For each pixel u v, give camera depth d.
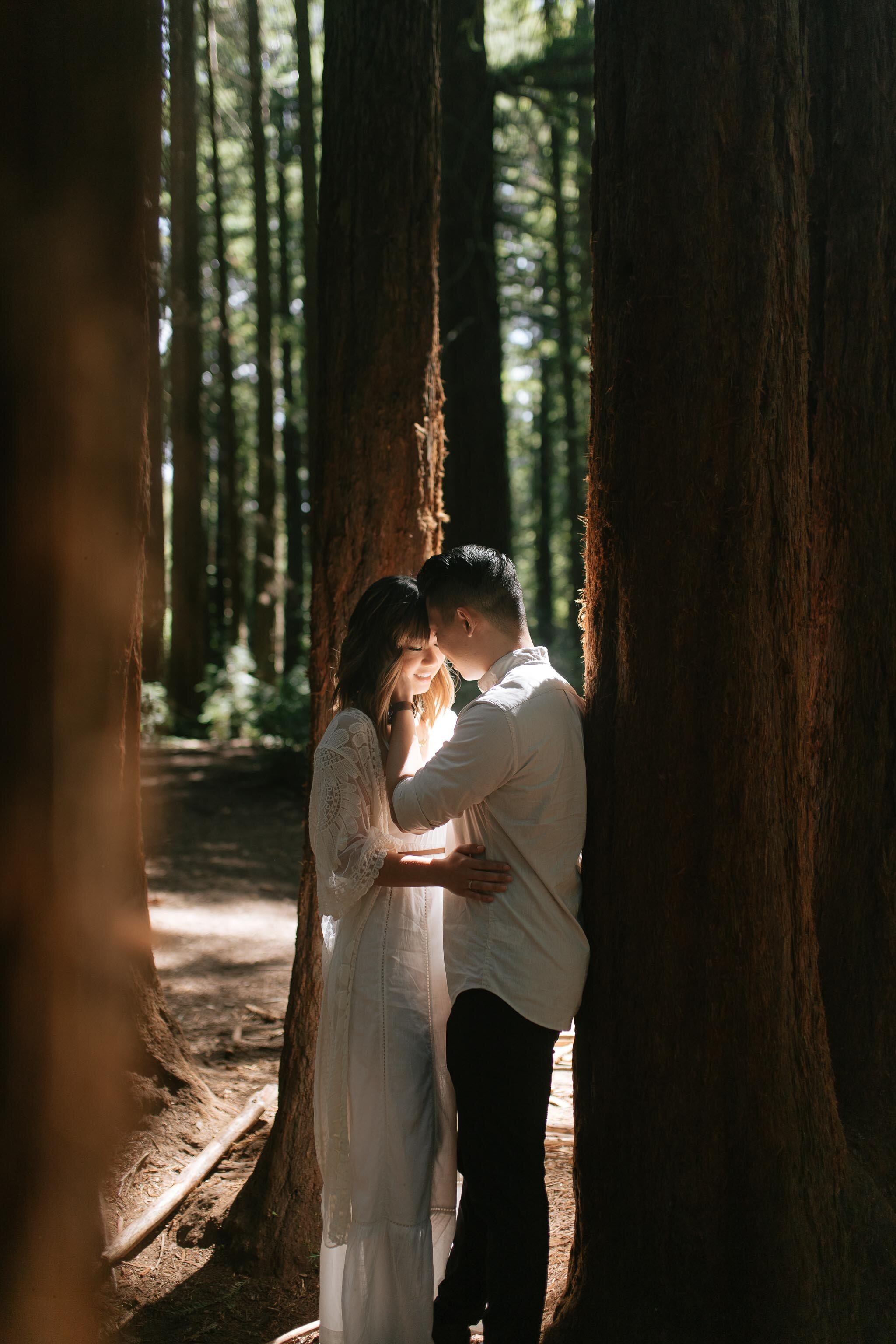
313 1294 2.73
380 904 2.25
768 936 2.00
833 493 2.51
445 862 2.09
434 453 3.12
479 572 2.21
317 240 3.09
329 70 3.03
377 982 2.21
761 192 1.89
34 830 0.51
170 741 14.45
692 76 1.88
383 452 2.99
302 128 10.56
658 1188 2.05
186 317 14.10
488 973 2.05
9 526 0.49
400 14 2.93
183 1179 3.12
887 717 2.51
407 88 2.95
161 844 8.29
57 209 0.49
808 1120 2.06
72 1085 0.54
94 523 0.50
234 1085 3.87
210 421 22.09
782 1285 1.99
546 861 2.07
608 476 2.07
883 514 2.51
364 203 2.96
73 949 0.53
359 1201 2.17
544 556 22.20
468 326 9.79
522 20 11.92
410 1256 2.17
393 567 3.02
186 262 14.56
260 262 15.97
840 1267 2.07
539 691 2.09
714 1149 2.01
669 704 1.98
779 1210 2.00
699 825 1.98
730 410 1.91
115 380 0.51
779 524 1.97
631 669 2.04
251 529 22.77
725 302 1.89
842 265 2.46
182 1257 2.86
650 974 2.04
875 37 2.43
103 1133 0.57
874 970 2.48
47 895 0.52
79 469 0.50
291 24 15.20
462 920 2.12
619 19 1.99
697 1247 2.03
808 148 1.98
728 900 1.98
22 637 0.50
